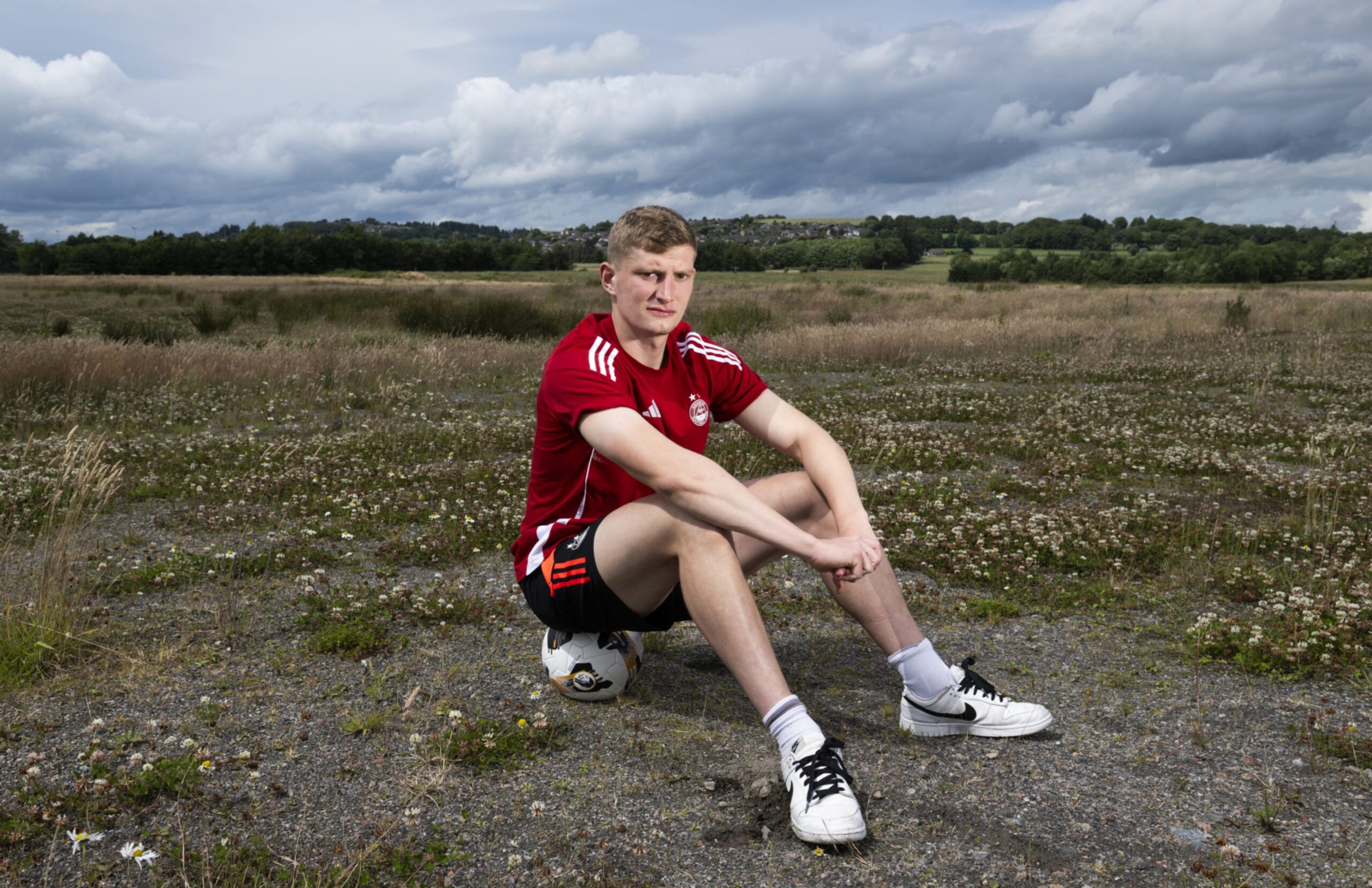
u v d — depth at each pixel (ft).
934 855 6.81
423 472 21.86
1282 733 8.89
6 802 7.48
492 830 7.22
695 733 8.93
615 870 6.66
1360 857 6.66
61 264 299.38
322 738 8.76
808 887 6.44
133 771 8.00
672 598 8.36
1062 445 25.70
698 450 8.47
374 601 12.80
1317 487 19.15
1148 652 11.30
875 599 8.47
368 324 71.56
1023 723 8.71
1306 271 258.16
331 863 6.71
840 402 34.78
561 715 9.35
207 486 20.56
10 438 26.96
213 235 330.95
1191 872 6.52
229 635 11.49
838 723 9.17
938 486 20.83
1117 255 274.36
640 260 7.47
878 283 221.87
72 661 10.55
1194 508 18.72
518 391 40.11
